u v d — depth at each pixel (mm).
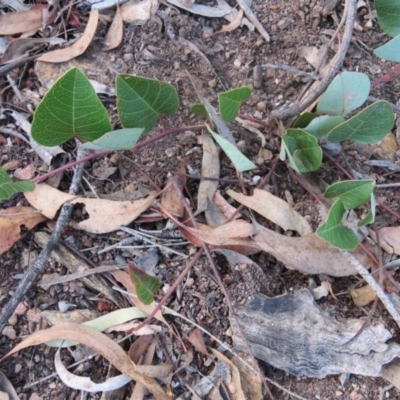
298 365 414
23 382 419
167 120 491
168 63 510
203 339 421
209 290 431
